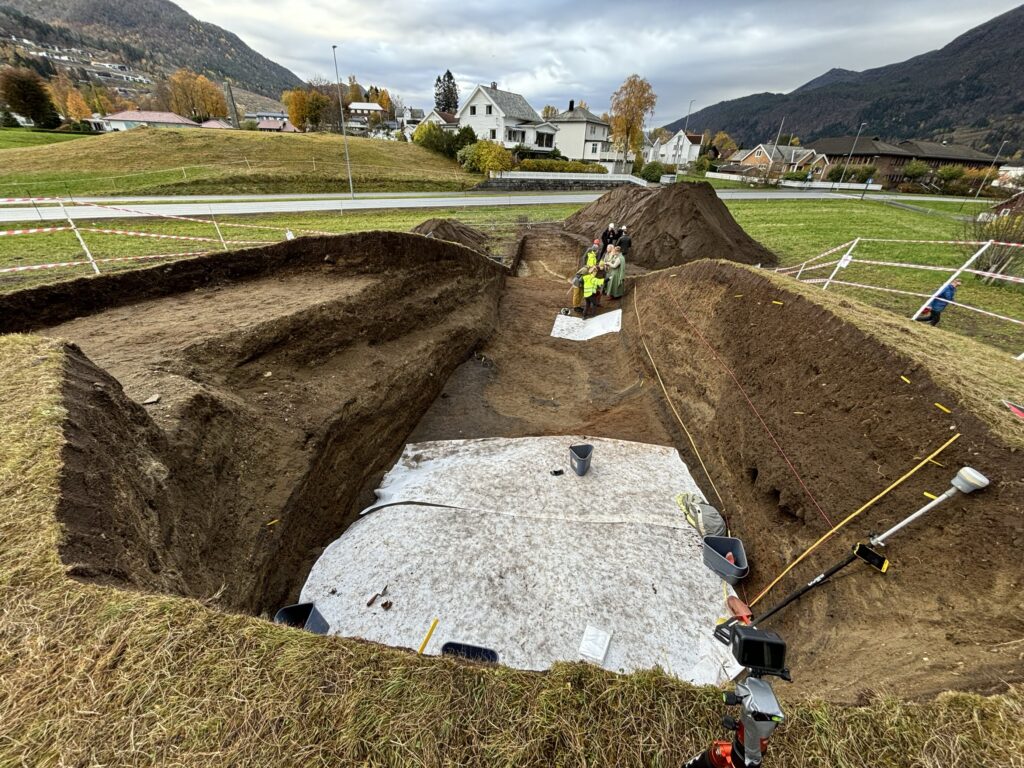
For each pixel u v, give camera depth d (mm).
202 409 4707
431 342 8625
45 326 6387
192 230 17281
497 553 4914
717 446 6297
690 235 14383
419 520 5379
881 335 5078
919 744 2088
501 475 6141
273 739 1969
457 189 33719
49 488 2738
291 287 8156
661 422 7473
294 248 8750
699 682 3820
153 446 3885
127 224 17719
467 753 1996
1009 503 3262
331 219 20812
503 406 8211
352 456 6121
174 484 3867
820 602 3844
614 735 2092
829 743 2098
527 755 2006
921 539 3562
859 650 3146
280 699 2086
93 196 23281
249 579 4051
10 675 2064
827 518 4363
